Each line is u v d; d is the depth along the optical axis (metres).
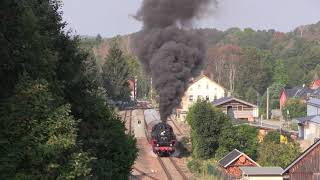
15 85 14.90
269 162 47.31
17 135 14.32
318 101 85.06
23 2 15.45
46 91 15.04
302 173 34.47
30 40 15.65
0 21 14.67
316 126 70.75
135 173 44.38
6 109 14.51
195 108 55.22
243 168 41.09
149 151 57.44
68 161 15.17
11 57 14.93
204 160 52.81
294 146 48.72
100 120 24.48
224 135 52.97
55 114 14.85
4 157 13.92
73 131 15.12
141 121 82.88
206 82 108.25
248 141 53.44
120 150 25.44
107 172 23.30
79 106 22.62
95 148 23.00
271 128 69.38
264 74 154.50
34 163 14.23
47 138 14.65
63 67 21.55
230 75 149.62
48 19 20.67
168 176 44.44
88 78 24.31
